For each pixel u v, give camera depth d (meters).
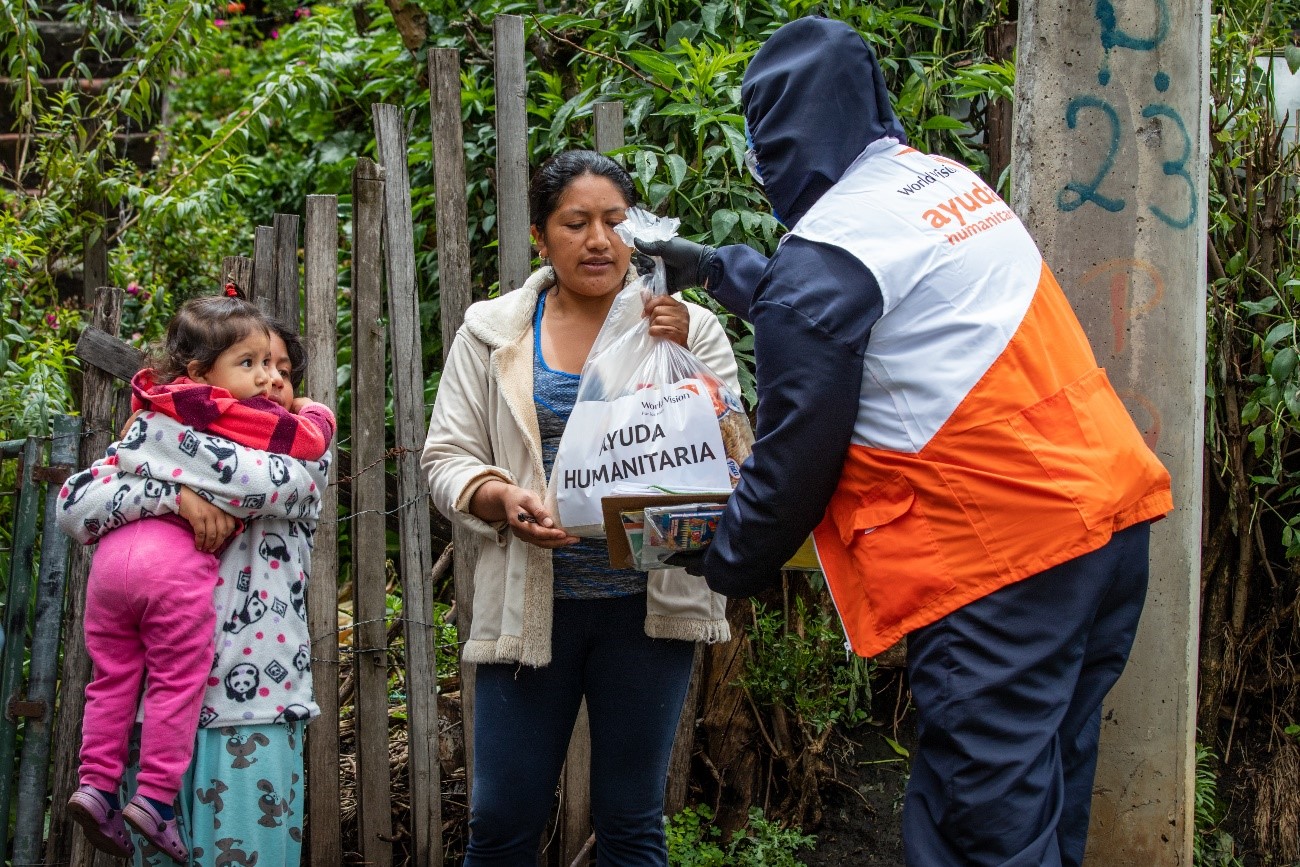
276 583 2.36
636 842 2.46
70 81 4.42
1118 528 1.94
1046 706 1.87
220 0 4.68
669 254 2.40
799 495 1.92
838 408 1.88
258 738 2.29
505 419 2.43
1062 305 2.06
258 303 2.92
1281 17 3.82
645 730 2.42
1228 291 3.30
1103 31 2.46
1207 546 3.36
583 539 2.39
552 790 2.46
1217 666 3.33
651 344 2.35
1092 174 2.50
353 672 3.04
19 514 2.84
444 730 3.26
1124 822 2.57
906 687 3.37
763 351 1.92
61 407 3.26
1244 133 3.30
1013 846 1.83
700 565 2.12
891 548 1.93
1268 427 3.21
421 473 2.98
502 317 2.48
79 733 2.85
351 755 3.35
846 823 3.23
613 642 2.41
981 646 1.87
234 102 5.94
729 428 2.37
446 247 3.01
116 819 2.24
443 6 4.16
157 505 2.25
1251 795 3.28
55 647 2.85
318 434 2.42
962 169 2.10
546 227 2.41
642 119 3.33
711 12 3.42
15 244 3.54
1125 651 2.04
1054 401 1.92
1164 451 2.52
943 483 1.88
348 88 4.97
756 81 2.13
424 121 4.21
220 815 2.24
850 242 1.89
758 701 3.27
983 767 1.84
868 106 2.08
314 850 2.95
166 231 4.63
